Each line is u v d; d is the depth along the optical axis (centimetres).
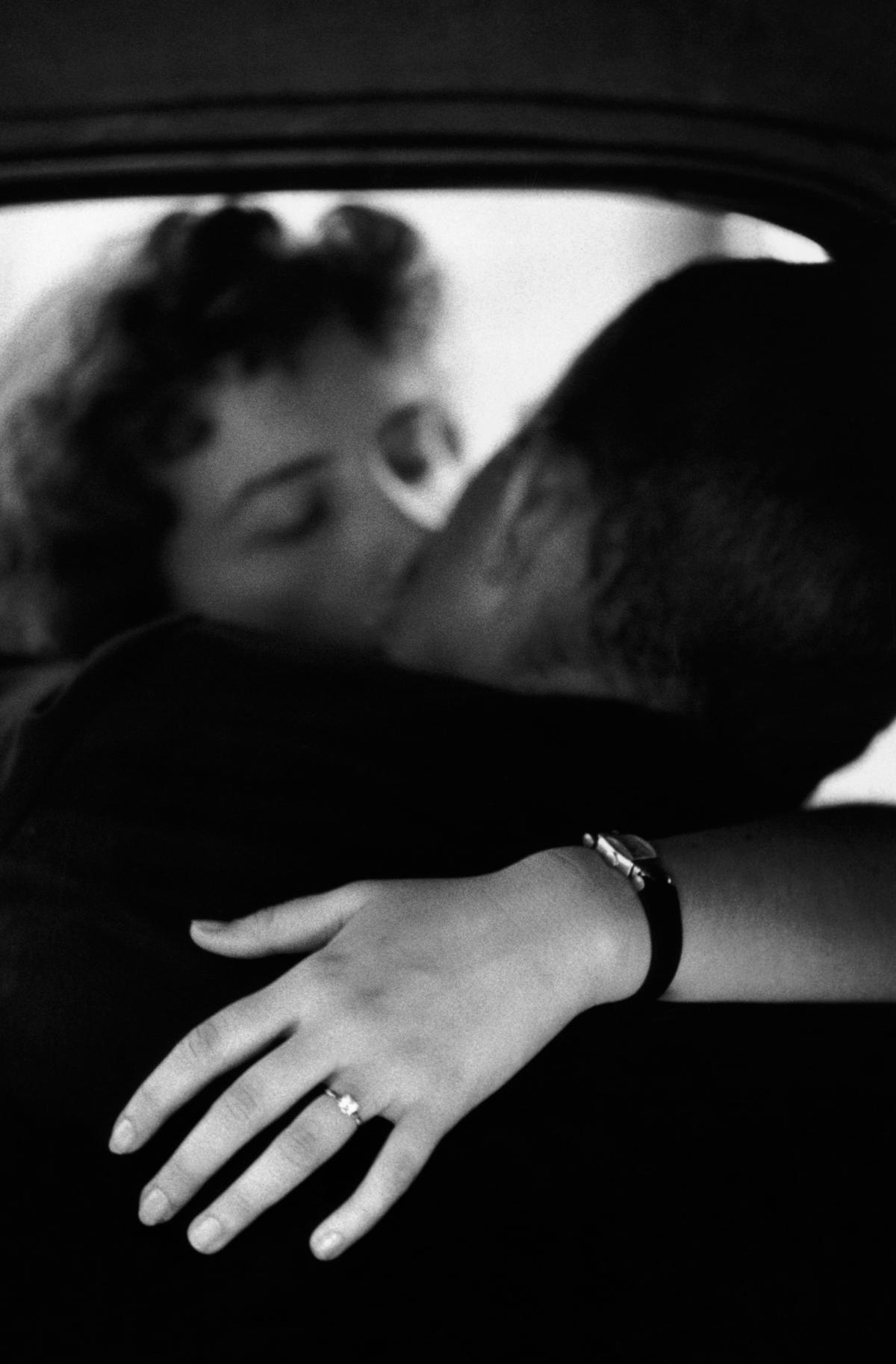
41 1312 90
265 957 98
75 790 105
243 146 171
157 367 225
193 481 223
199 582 222
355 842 103
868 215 159
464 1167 93
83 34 161
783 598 127
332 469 229
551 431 141
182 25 160
